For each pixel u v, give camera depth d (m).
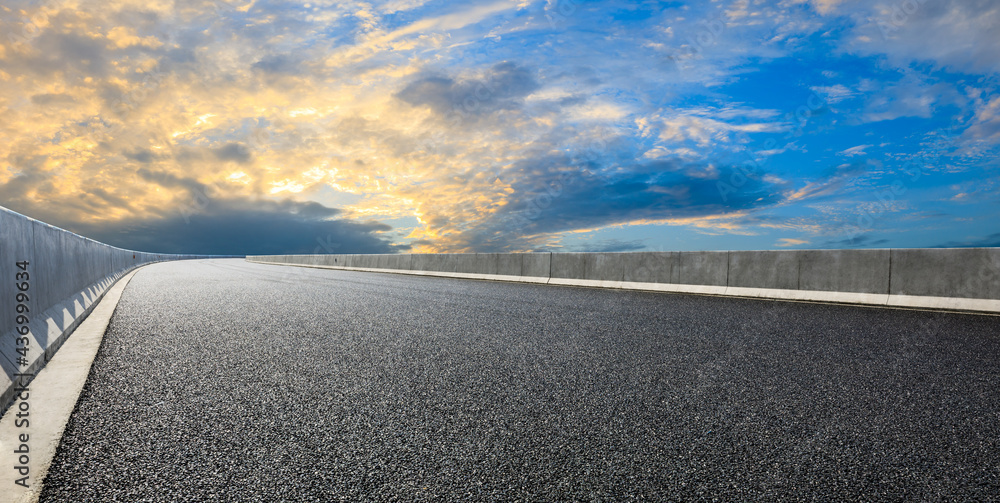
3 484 1.84
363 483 1.91
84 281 7.36
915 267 7.44
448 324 5.61
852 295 7.93
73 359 3.81
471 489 1.87
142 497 1.78
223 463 2.06
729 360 3.91
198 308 6.95
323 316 6.21
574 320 5.95
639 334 5.02
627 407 2.80
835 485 1.93
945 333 5.13
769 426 2.53
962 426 2.54
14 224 3.83
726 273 9.52
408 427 2.48
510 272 14.18
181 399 2.87
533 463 2.10
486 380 3.32
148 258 36.47
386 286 11.26
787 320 6.00
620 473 2.01
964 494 1.86
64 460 2.06
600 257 11.78
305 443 2.27
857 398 2.98
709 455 2.19
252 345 4.39
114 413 2.62
